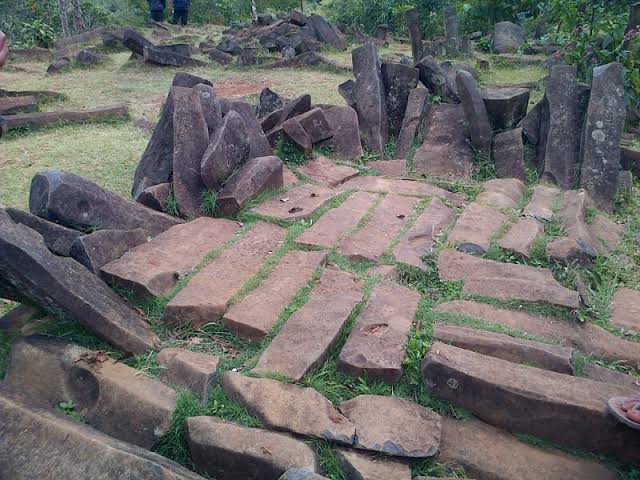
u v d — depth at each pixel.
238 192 4.77
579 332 3.50
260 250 4.20
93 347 3.20
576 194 5.18
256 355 3.16
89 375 2.93
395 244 4.30
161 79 11.48
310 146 6.00
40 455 2.27
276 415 2.68
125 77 11.62
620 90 5.80
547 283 3.86
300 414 2.68
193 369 2.92
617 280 4.21
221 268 3.94
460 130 6.46
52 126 7.70
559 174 5.62
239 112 5.66
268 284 3.74
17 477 2.23
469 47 13.02
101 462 2.18
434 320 3.42
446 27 12.82
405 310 3.43
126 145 6.96
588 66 8.09
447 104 6.91
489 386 2.78
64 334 3.26
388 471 2.47
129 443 2.47
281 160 5.46
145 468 2.12
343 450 2.56
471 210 4.89
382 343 3.12
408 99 6.80
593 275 4.13
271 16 17.94
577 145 5.82
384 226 4.63
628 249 4.64
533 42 13.16
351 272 3.95
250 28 17.47
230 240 4.33
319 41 15.02
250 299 3.57
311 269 3.88
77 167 6.18
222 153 4.89
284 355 3.05
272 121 6.46
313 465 2.43
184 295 3.59
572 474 2.62
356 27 16.86
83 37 15.97
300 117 6.05
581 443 2.70
